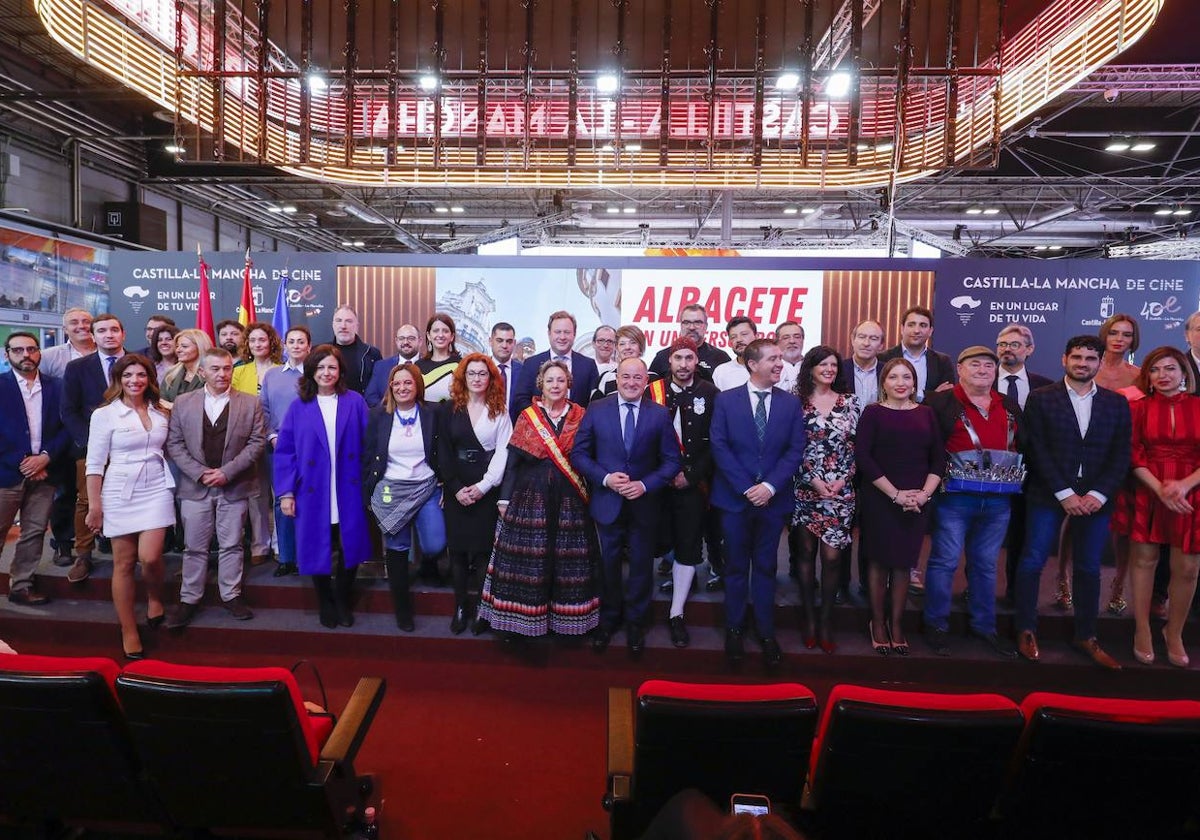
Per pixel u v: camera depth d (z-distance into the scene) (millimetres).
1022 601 3268
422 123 6309
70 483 4031
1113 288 6328
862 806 1701
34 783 1800
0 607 3748
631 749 1879
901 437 3119
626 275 6680
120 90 8414
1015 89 5434
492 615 3297
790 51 5848
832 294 6594
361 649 3490
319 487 3371
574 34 4926
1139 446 3170
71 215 10609
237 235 16031
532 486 3270
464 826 2270
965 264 6457
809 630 3344
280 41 5797
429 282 6680
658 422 3221
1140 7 4363
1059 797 1633
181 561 4176
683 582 3447
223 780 1743
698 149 6367
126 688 1603
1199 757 1504
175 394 4090
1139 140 9609
